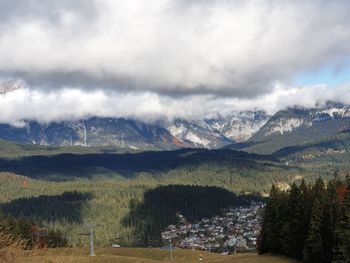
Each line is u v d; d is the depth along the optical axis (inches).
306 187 2780.5
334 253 2295.8
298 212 2669.8
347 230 2018.9
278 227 2886.3
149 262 2578.7
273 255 2878.9
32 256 360.2
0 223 344.2
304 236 2645.2
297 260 2664.9
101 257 2596.0
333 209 2461.9
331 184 2608.3
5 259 324.5
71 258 386.9
